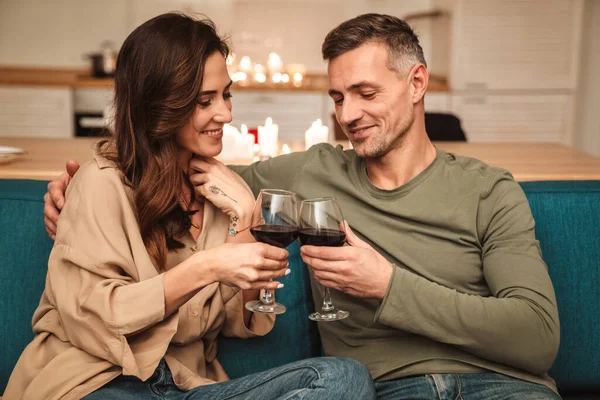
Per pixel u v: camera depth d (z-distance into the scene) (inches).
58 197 61.7
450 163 65.9
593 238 71.2
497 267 60.1
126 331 53.0
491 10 204.4
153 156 59.6
